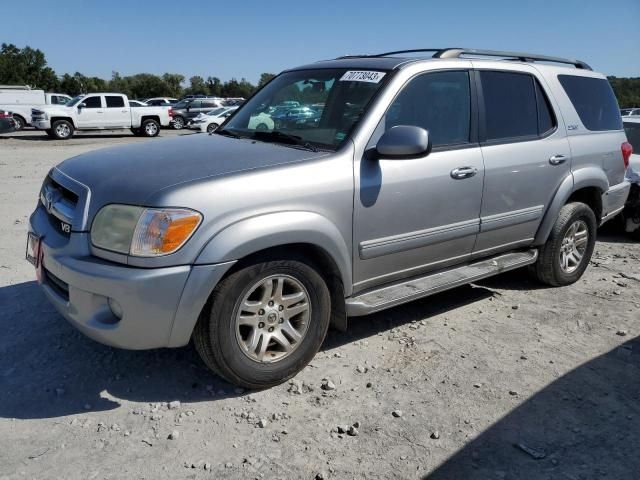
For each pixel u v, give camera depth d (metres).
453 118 4.12
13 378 3.49
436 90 4.04
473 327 4.37
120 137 25.84
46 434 2.98
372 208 3.61
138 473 2.72
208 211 3.00
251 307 3.28
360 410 3.26
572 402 3.39
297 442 2.97
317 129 3.84
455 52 4.30
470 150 4.15
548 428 3.14
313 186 3.34
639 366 3.84
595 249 6.71
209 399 3.33
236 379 3.30
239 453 2.88
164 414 3.17
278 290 3.35
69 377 3.51
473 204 4.20
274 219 3.17
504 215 4.47
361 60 4.24
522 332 4.30
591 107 5.32
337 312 3.71
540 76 4.85
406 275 4.04
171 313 3.00
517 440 3.03
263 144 3.81
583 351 4.03
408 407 3.29
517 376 3.66
